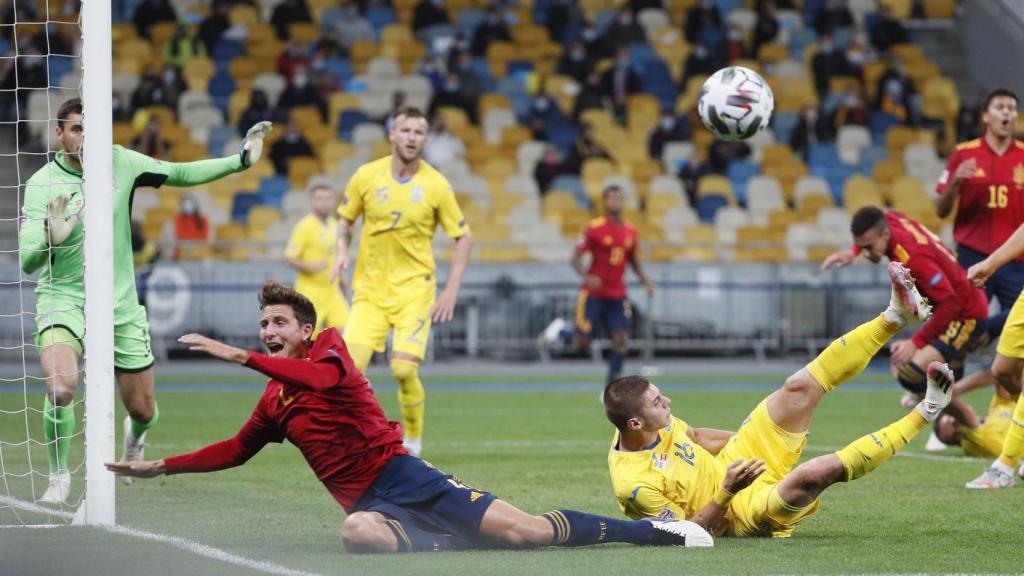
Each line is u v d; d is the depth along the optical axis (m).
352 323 32.50
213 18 96.38
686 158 89.94
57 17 90.12
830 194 89.56
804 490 19.28
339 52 95.44
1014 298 35.03
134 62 94.75
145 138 82.38
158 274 73.69
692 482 19.91
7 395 55.78
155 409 25.56
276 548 19.16
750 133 26.78
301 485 27.69
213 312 74.06
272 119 87.25
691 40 98.56
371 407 19.05
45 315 24.31
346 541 18.45
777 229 83.88
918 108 95.06
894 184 88.56
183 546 19.20
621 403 19.58
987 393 58.19
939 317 30.84
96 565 17.36
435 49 97.75
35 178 23.95
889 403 52.50
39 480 28.61
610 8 101.81
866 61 97.75
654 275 76.25
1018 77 98.31
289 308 18.92
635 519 20.36
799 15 102.69
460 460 32.59
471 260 77.00
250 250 78.44
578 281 76.81
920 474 29.73
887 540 19.92
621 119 91.44
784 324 76.50
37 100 87.19
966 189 35.28
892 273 19.09
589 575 16.55
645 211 85.00
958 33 105.44
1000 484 27.02
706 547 19.06
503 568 17.14
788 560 17.86
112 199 21.98
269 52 94.94
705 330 76.25
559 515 18.83
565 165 87.12
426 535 18.80
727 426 41.38
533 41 97.69
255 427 19.28
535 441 37.91
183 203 77.62
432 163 86.00
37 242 23.06
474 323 76.12
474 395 56.84
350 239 32.94
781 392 20.00
